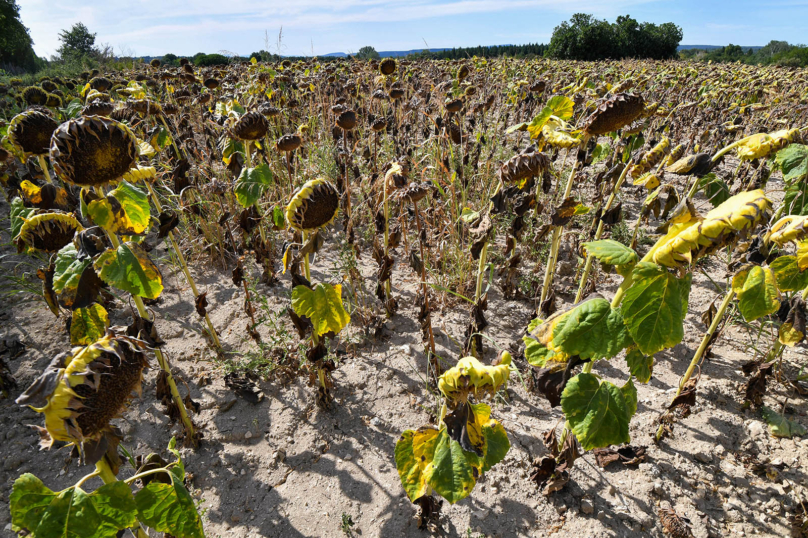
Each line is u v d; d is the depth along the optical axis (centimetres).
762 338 386
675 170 277
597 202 504
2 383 332
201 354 374
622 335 185
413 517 257
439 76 970
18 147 264
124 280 207
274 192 539
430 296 442
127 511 150
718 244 162
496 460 208
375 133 603
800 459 286
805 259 259
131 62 1645
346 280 442
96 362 130
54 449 296
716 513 258
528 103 761
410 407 328
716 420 313
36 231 234
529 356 204
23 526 137
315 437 306
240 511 262
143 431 310
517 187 296
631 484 271
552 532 249
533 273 465
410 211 536
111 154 181
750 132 761
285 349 368
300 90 811
